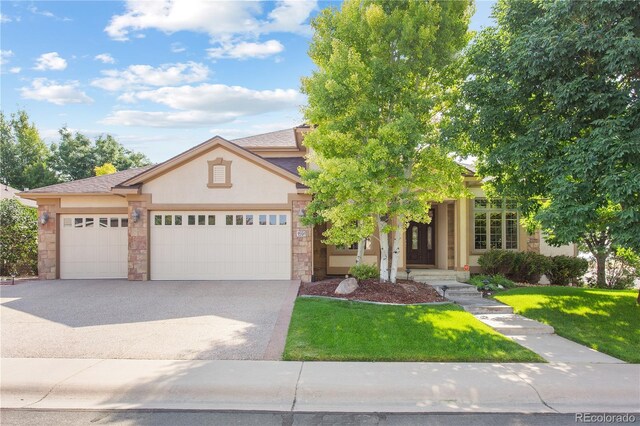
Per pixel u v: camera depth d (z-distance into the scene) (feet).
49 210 49.47
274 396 17.92
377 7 33.96
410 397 17.89
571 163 26.78
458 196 40.83
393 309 32.53
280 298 36.99
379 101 36.96
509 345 24.68
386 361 22.04
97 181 54.70
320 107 36.65
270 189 47.19
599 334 28.14
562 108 28.25
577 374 20.34
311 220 41.70
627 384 19.07
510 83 31.96
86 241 49.65
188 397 17.83
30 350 23.38
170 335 26.30
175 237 47.14
